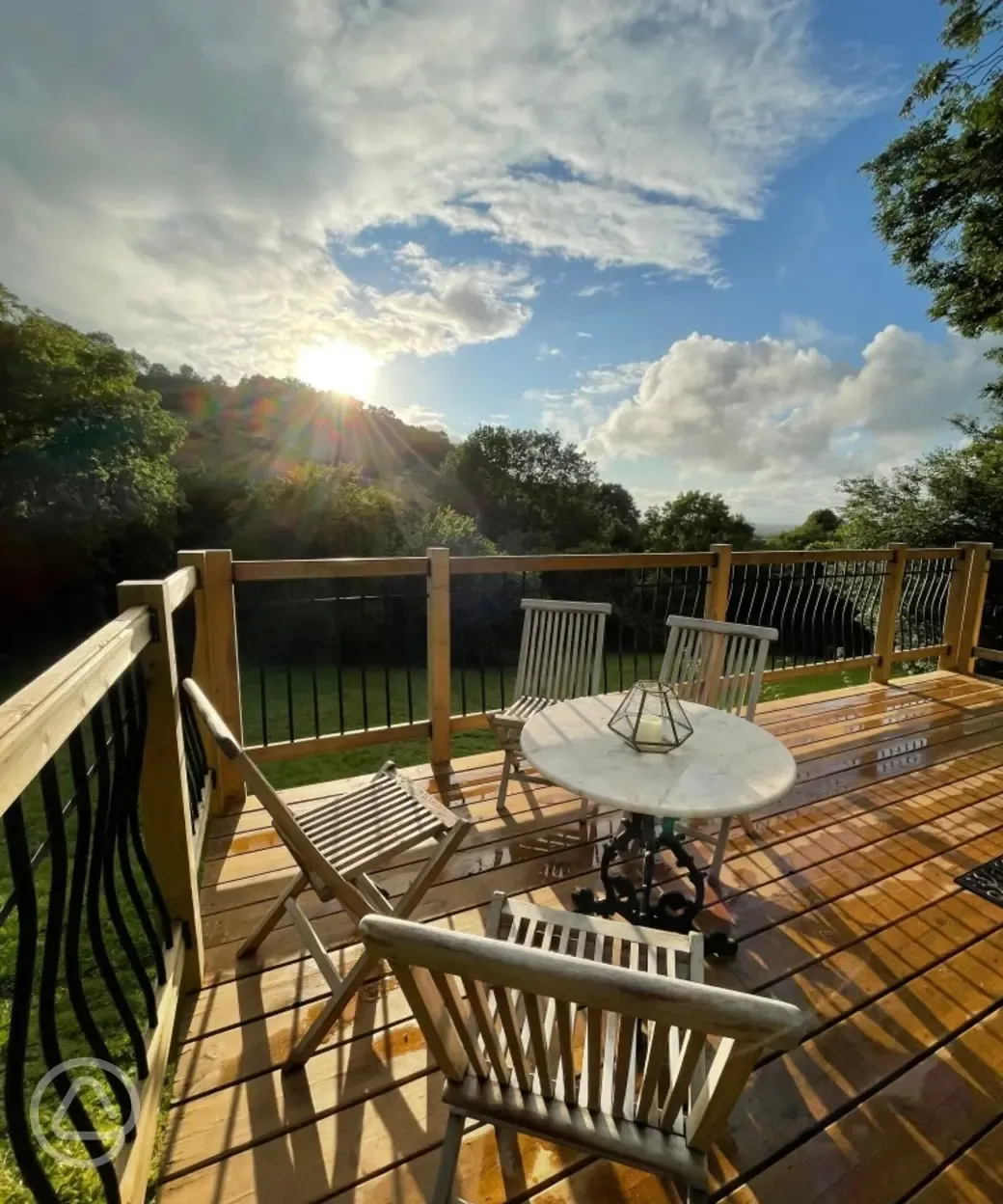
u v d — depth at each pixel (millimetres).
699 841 2350
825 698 4145
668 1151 866
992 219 6660
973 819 2580
